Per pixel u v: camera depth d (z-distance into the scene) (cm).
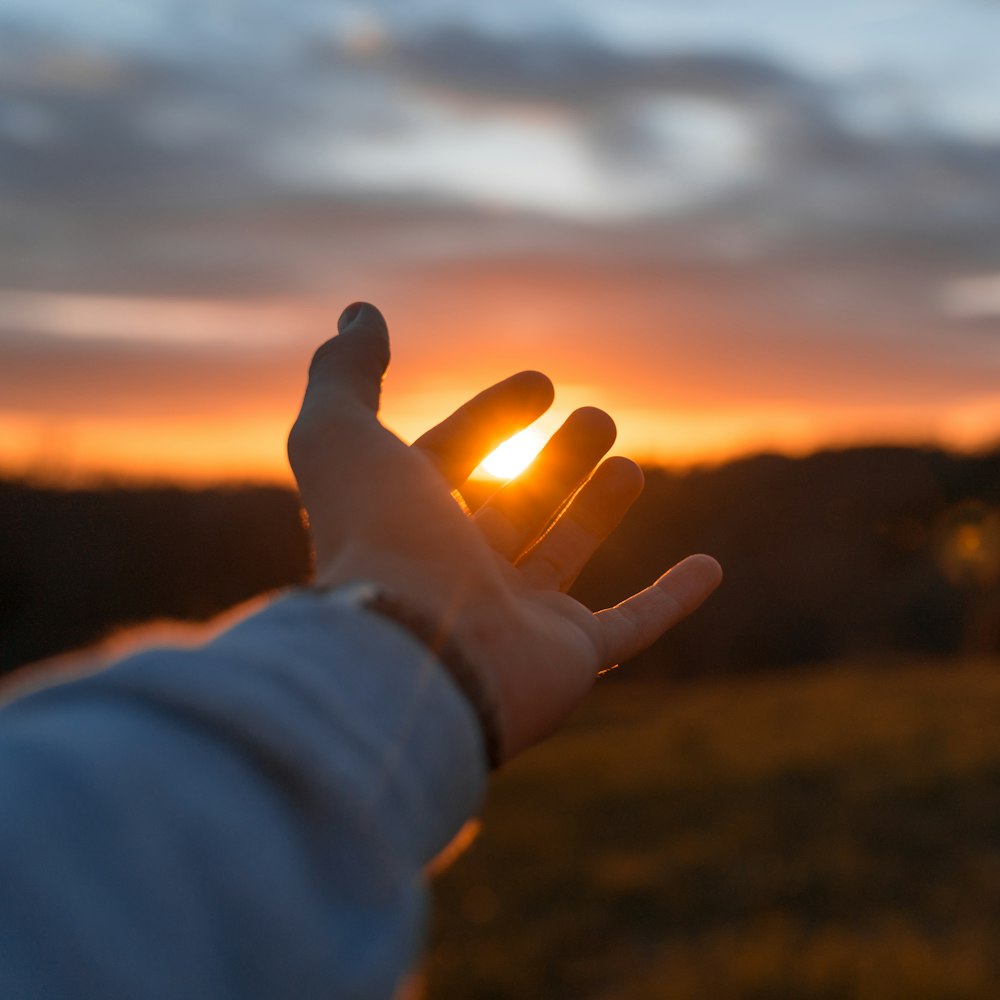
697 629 3359
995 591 3378
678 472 3459
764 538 3744
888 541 3800
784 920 660
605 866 807
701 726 1502
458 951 662
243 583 1800
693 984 556
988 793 905
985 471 4106
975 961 534
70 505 2909
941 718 1312
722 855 808
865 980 521
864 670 2583
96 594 2288
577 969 619
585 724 1720
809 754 1129
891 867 746
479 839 919
